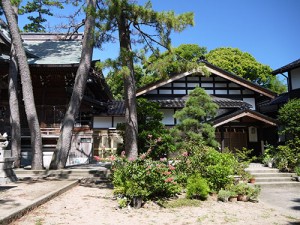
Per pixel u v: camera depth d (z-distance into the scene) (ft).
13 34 41.70
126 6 32.42
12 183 31.01
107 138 61.26
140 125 41.45
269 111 68.13
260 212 23.15
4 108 58.34
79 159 60.39
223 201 26.27
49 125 57.26
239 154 39.65
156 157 40.14
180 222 18.89
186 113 45.11
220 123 49.67
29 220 17.24
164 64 32.12
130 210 21.35
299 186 38.78
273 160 46.80
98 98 70.64
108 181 35.68
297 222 20.15
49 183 31.24
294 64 55.52
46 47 63.57
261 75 111.04
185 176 28.71
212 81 62.59
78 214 19.54
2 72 55.21
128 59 31.58
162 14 31.94
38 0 58.54
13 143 44.52
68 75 54.80
